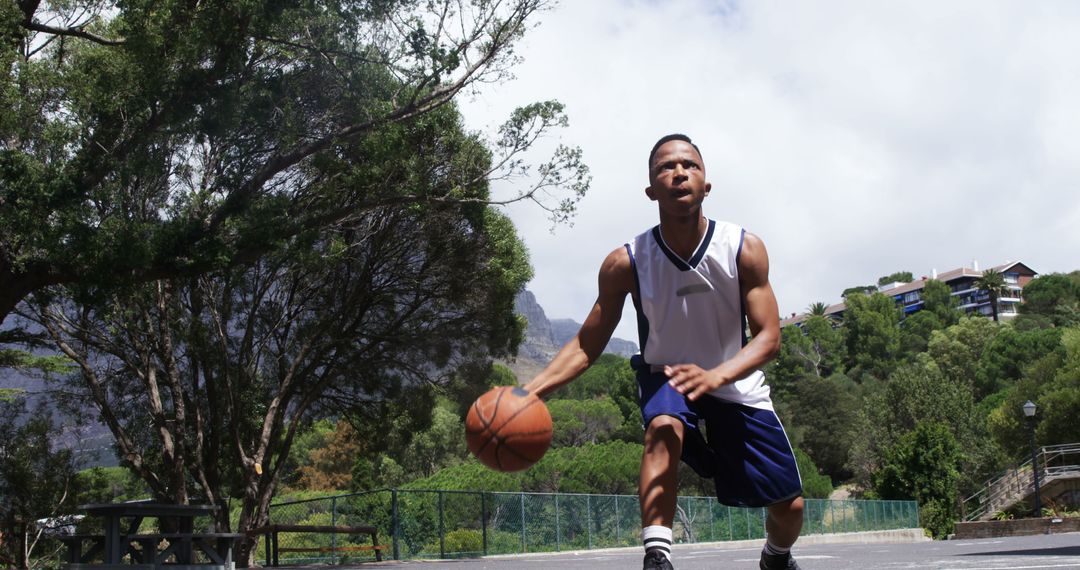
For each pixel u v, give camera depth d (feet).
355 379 79.30
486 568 42.52
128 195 50.93
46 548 58.75
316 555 73.15
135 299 62.34
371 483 179.32
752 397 10.45
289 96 57.82
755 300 10.19
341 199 63.82
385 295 75.56
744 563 33.83
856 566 27.86
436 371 81.61
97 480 65.46
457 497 71.36
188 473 76.79
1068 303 470.39
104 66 50.98
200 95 48.73
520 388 10.05
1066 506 146.30
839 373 397.80
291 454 191.83
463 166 63.05
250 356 72.64
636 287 10.69
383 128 55.98
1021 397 198.29
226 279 65.87
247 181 55.42
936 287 532.73
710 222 10.58
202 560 62.64
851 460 249.96
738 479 10.59
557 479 140.97
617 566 39.96
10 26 47.21
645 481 9.59
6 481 58.65
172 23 48.29
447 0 55.21
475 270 75.25
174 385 67.41
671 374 9.29
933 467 155.43
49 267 47.96
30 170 45.11
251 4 46.98
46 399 69.36
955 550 44.62
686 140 10.34
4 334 66.90
